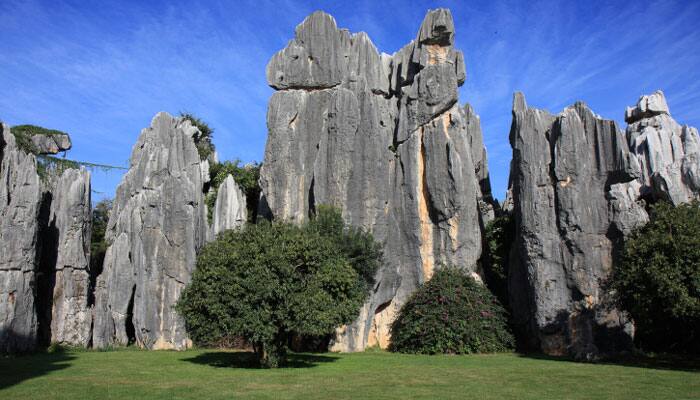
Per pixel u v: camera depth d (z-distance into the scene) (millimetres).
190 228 40500
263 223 29812
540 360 32125
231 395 18578
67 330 38906
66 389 19812
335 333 38875
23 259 35094
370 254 36656
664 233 28781
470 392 19641
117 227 44156
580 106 38531
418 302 39125
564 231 37156
